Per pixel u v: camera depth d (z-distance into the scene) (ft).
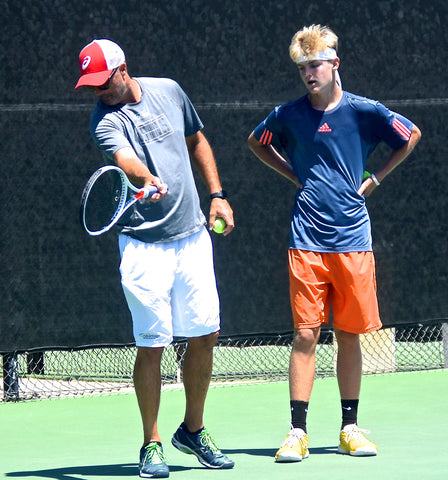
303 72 48.21
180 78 74.33
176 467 47.39
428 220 81.35
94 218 71.82
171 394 72.33
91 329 71.82
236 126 75.87
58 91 70.85
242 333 75.97
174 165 45.65
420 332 84.53
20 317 69.97
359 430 49.93
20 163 70.03
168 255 45.57
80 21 71.41
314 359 49.90
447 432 55.52
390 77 80.43
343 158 49.16
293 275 49.75
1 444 54.65
